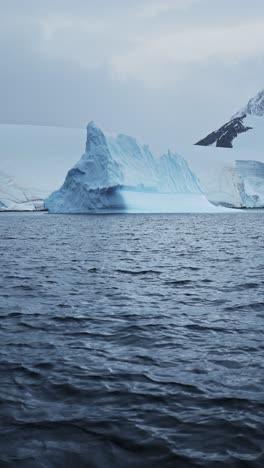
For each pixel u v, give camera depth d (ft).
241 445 15.66
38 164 478.18
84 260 70.85
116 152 247.29
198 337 28.45
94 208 242.37
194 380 21.35
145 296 42.06
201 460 14.82
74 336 28.73
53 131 536.01
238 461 14.70
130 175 244.01
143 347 26.45
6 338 28.19
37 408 18.42
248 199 458.91
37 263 67.10
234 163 492.13
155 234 130.21
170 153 279.49
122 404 18.84
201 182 457.27
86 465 14.58
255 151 589.32
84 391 20.11
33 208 427.74
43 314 34.63
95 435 16.34
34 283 49.29
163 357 24.66
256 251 84.38
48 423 17.16
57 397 19.49
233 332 29.53
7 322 32.17
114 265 64.75
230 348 26.11
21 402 18.94
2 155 474.49
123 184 234.58
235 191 460.14
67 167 488.02
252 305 37.81
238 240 110.63
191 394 19.77
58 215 279.08
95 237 119.85
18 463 14.56
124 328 30.63
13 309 36.35
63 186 256.52
